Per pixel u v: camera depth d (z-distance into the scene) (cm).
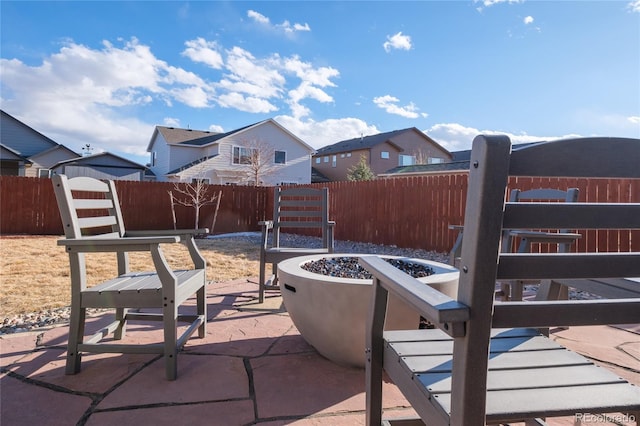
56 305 300
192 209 984
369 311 124
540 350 115
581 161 73
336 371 192
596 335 245
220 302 319
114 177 1822
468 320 71
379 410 121
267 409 156
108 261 499
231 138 1927
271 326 259
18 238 768
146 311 292
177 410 154
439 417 84
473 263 70
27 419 146
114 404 158
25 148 1930
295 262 239
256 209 1048
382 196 736
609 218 74
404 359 106
